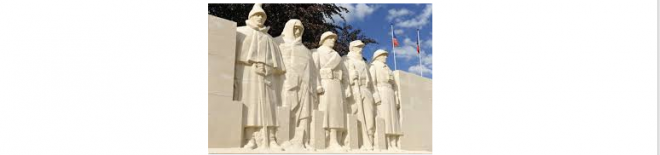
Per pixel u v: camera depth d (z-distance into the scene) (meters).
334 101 11.78
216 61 9.96
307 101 11.27
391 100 13.35
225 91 9.97
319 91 11.67
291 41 11.51
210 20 10.05
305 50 11.62
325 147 11.40
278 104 10.95
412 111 13.98
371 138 12.60
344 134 12.03
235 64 10.48
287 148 10.55
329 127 11.59
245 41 10.59
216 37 10.05
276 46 11.15
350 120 12.04
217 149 9.66
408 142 13.62
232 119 9.97
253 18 11.00
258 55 10.60
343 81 12.43
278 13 13.23
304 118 11.13
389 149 12.99
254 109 10.37
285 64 11.24
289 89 11.06
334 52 12.30
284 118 10.77
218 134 9.74
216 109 9.79
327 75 11.88
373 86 13.20
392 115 13.23
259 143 10.30
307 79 11.41
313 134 11.20
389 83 13.57
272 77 10.97
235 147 9.96
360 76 12.77
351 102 12.48
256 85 10.50
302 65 11.40
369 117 12.64
